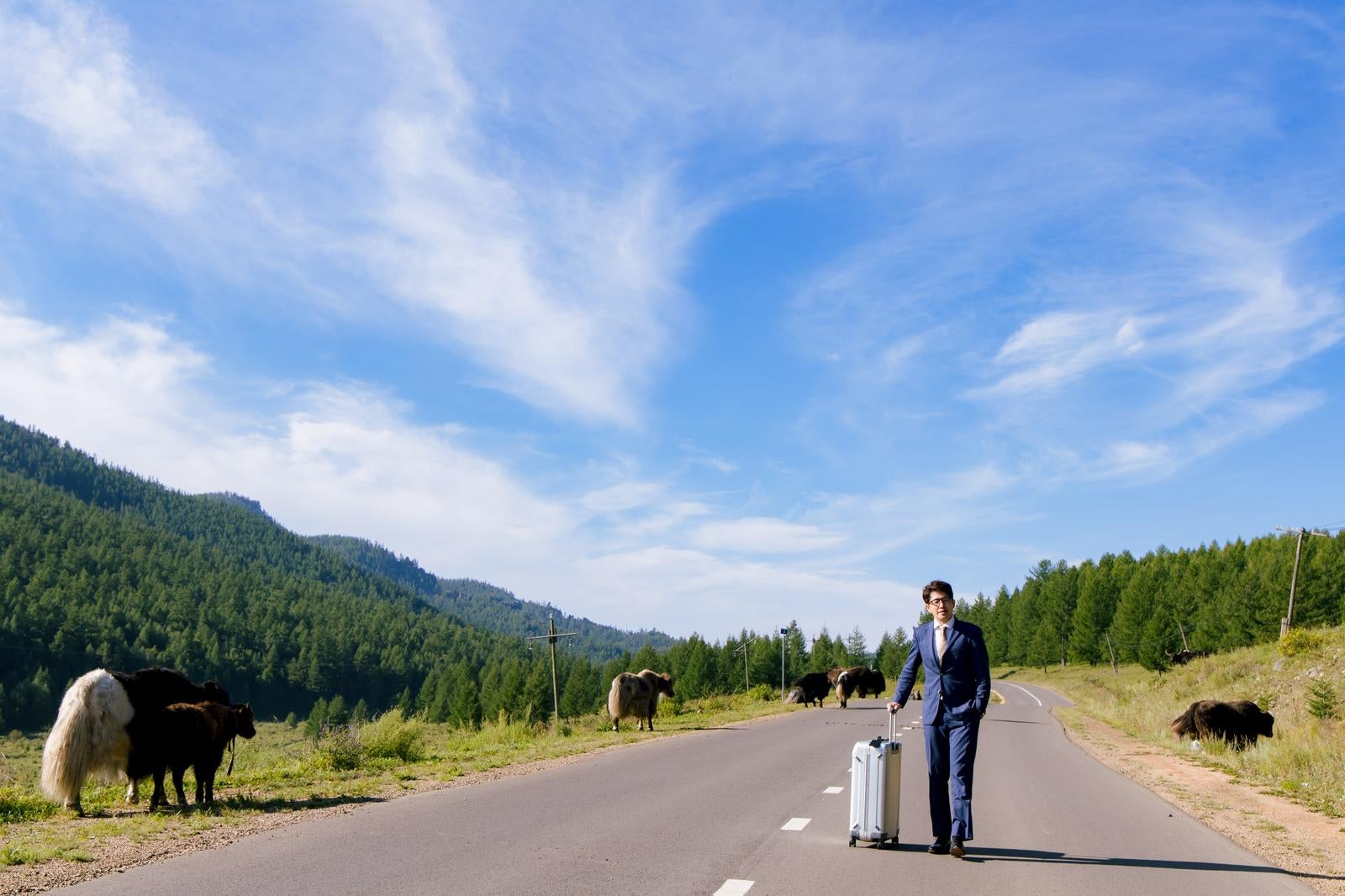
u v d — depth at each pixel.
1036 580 151.00
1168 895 6.61
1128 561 150.12
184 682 11.54
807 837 8.55
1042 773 14.80
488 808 10.17
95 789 11.89
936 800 8.07
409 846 7.89
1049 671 123.81
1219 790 13.30
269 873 6.82
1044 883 6.91
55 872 6.82
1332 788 13.39
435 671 192.25
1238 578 91.88
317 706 138.38
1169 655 81.19
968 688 7.96
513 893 6.29
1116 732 26.52
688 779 12.92
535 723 28.72
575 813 9.84
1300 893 6.75
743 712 35.41
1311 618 80.00
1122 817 10.37
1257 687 35.50
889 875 7.04
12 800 10.20
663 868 7.12
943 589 8.18
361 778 13.22
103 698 9.68
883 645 153.25
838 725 26.20
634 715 25.39
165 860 7.31
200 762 10.47
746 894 6.35
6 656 145.62
